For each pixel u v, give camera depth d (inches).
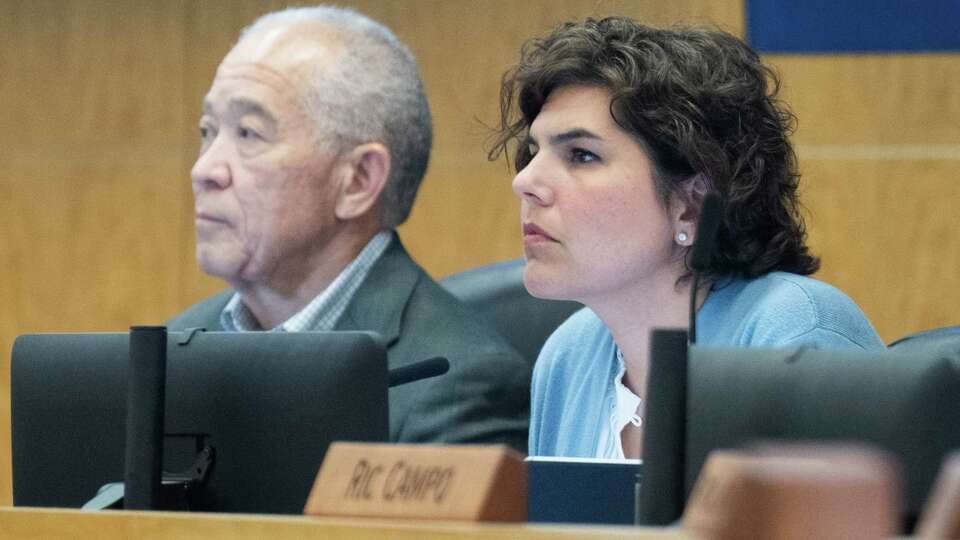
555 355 324.2
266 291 387.9
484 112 617.0
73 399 250.2
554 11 610.2
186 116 650.2
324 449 226.2
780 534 106.3
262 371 231.1
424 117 396.2
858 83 573.9
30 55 663.1
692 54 290.4
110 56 657.6
